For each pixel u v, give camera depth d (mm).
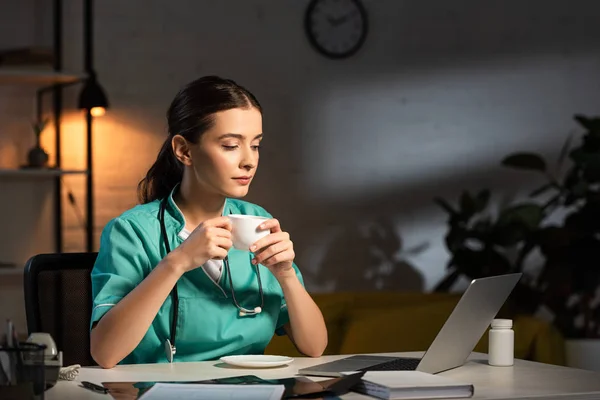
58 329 2070
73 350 2082
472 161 5156
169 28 4508
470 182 5152
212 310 1934
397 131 4996
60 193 4227
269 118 4719
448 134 5102
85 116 4305
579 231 4445
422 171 5047
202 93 1902
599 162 4438
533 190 5266
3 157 4215
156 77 4477
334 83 4859
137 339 1760
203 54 4578
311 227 4816
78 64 4312
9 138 4219
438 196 5086
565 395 1483
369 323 3746
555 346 3834
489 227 4711
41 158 4020
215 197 1983
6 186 4242
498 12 5215
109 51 4391
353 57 4902
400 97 5004
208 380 1535
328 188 4848
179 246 1771
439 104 5086
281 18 4738
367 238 4934
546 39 5312
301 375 1661
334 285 4871
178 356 1924
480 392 1498
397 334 3707
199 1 4570
